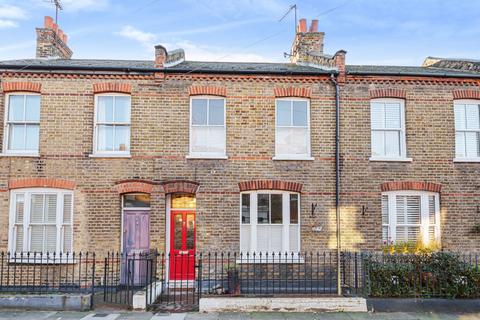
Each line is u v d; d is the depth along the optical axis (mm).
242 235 13461
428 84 14125
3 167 13078
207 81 13758
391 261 11695
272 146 13625
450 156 13867
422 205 13758
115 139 13586
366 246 13344
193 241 13688
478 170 13898
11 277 12883
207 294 11273
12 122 13375
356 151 13695
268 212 13609
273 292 11633
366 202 13516
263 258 13336
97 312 10445
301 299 10633
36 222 13109
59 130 13297
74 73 13406
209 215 13250
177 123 13531
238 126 13664
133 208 13547
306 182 13508
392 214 13672
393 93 13961
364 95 13938
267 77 13781
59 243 12977
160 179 13281
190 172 13359
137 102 13539
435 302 10742
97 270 12930
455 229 13609
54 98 13406
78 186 13141
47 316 10016
